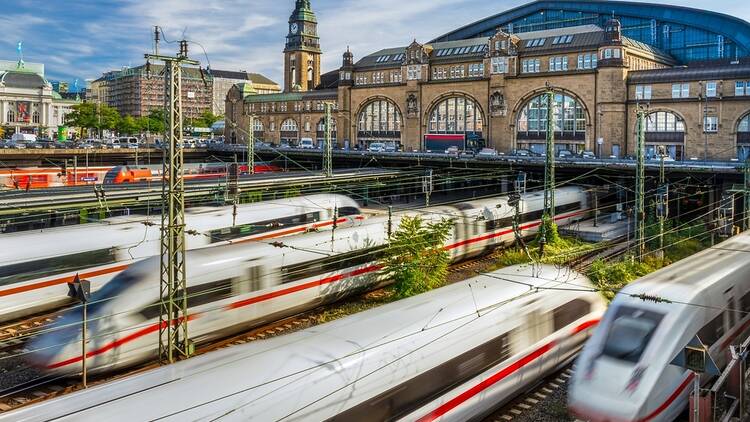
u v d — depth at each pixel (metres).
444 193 92.81
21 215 40.47
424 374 17.64
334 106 133.25
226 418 13.50
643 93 89.00
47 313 31.33
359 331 17.69
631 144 90.00
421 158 81.69
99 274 32.81
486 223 47.06
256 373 14.88
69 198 42.78
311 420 14.78
